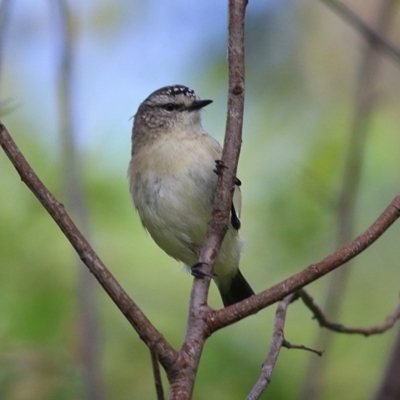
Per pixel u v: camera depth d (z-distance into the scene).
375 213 12.53
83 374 9.98
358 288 12.97
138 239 12.98
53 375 10.27
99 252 12.89
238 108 6.68
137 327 5.32
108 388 11.41
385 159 12.84
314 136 13.52
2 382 10.20
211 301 13.23
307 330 11.91
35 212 12.66
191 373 5.41
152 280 12.80
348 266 9.14
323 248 12.29
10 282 11.94
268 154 13.42
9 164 13.15
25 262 12.18
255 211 12.80
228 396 10.94
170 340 11.90
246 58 14.17
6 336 11.12
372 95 10.26
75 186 9.92
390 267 13.06
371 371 11.79
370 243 5.65
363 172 12.76
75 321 10.70
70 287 11.88
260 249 12.52
